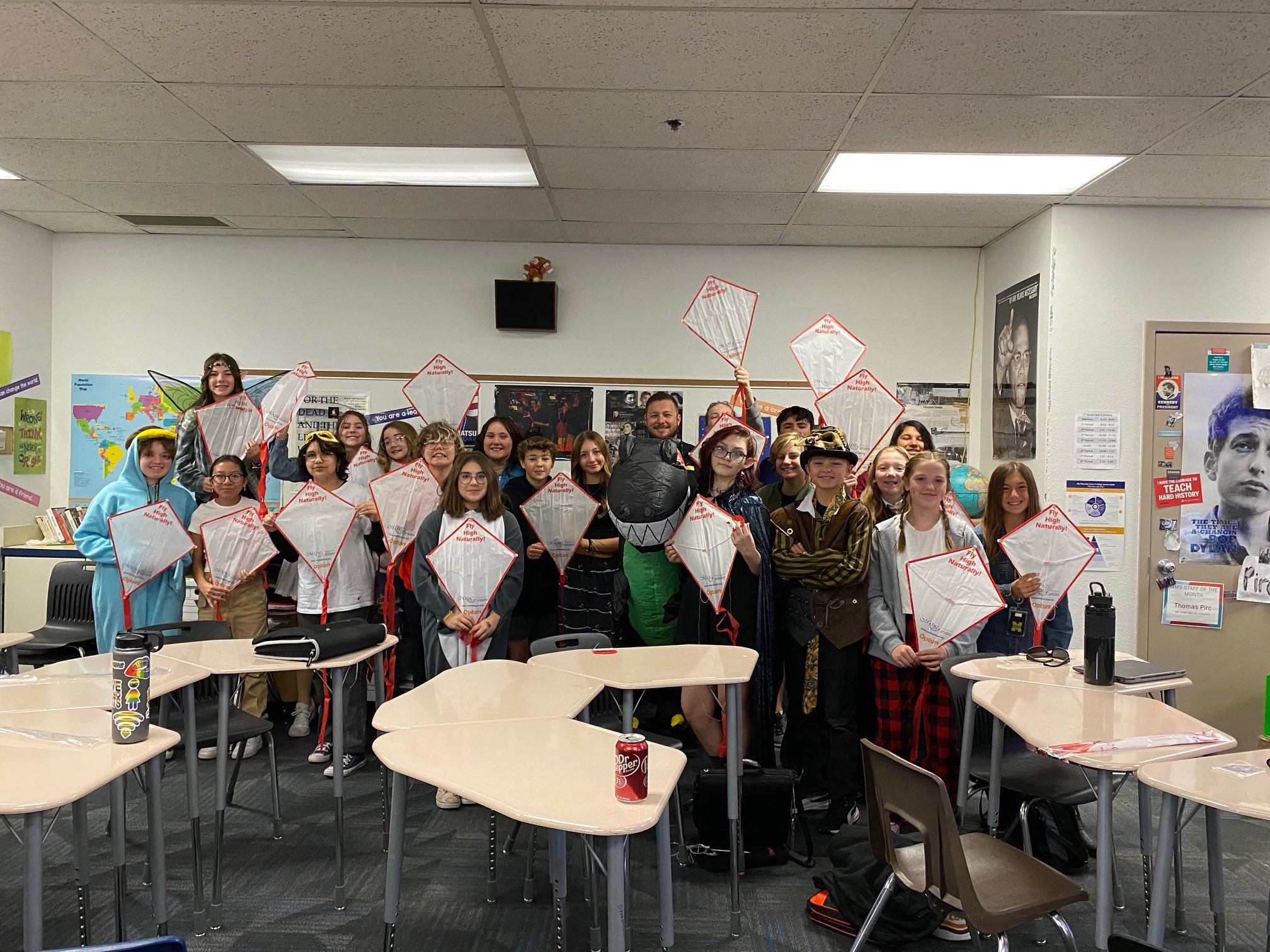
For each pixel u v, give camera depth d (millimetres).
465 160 3973
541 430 5312
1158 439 4406
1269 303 4418
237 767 3469
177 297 5301
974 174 4023
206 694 3535
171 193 4465
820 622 3256
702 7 2590
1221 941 2354
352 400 5324
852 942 2521
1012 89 3135
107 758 1952
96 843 3123
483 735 2145
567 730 2188
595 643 3135
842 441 3230
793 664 3406
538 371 5324
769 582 3285
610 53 2898
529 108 3363
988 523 3422
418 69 3047
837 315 5277
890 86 3119
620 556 3857
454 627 3254
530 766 1935
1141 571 4410
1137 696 2506
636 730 3773
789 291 5285
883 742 3211
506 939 2537
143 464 3809
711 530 3111
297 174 4188
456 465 3418
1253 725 4371
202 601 4184
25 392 5078
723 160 3885
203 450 4105
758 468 4180
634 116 3432
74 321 5293
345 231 5133
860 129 3520
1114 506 4410
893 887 2158
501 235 5156
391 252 5312
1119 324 4414
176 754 4012
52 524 5020
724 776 2973
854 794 3213
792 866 3004
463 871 2961
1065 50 2826
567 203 4535
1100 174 3975
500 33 2768
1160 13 2590
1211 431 4395
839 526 3203
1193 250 4414
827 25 2689
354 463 4211
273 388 4199
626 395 5316
